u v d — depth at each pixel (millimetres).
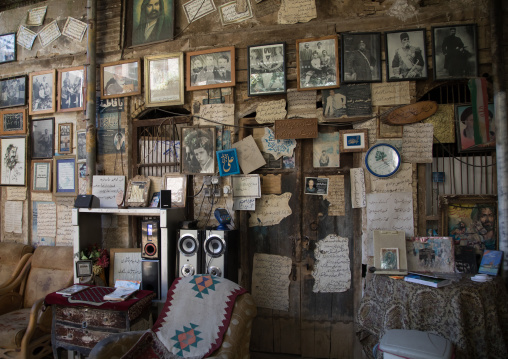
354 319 3629
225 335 2656
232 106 3959
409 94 3537
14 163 4785
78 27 4574
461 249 3258
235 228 3857
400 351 2373
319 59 3721
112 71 4375
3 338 3311
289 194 3857
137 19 4359
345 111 3660
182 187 3988
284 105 3828
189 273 3436
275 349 3842
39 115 4730
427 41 3547
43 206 4668
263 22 3939
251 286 3924
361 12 3697
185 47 4152
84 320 3111
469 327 2637
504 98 3203
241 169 3912
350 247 3717
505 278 3070
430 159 3451
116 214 4227
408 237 3326
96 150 4414
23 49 4836
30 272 4180
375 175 3531
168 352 2502
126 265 3877
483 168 3471
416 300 2742
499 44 3264
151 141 4277
